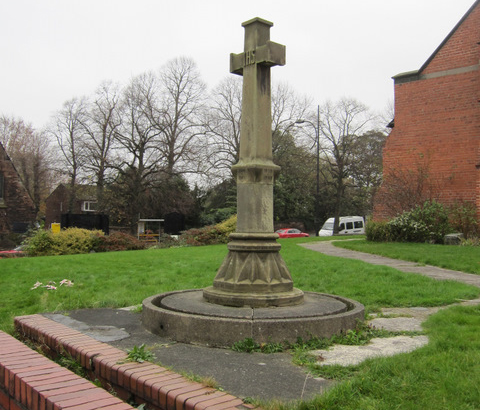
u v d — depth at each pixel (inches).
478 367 162.7
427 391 141.9
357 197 2085.4
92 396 132.5
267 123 250.7
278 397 140.3
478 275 474.6
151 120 1755.7
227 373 163.5
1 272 498.3
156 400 139.3
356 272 458.6
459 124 894.4
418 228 840.9
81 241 941.8
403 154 949.8
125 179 1742.1
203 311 217.6
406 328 241.9
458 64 898.7
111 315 269.3
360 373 157.5
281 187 1980.8
